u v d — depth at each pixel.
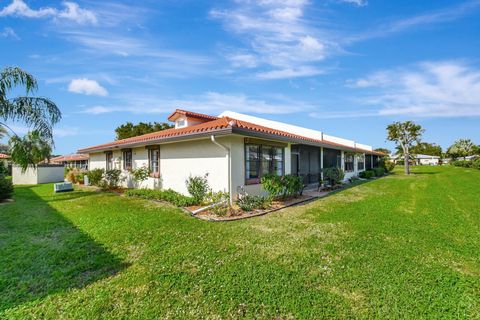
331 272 3.75
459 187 14.21
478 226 6.20
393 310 2.88
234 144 8.68
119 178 14.56
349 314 2.82
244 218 7.02
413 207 8.58
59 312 2.83
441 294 3.18
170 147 11.09
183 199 8.75
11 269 3.83
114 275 3.65
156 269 3.82
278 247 4.74
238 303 3.00
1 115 9.13
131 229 5.84
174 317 2.76
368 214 7.50
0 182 10.24
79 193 12.55
